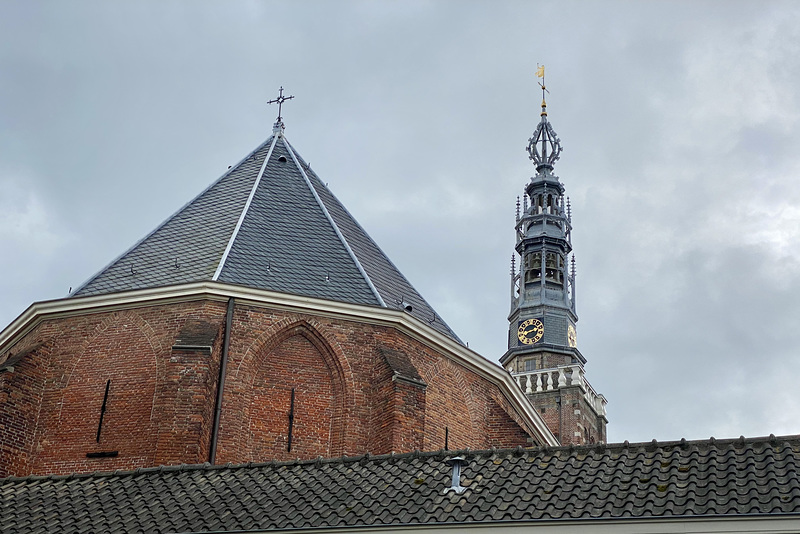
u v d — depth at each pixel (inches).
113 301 1262.3
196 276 1290.6
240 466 930.1
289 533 792.3
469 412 1375.5
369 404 1259.8
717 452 788.0
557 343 2600.9
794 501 690.8
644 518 705.6
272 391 1241.4
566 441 2341.3
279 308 1270.9
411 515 779.4
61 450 1206.9
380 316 1298.0
